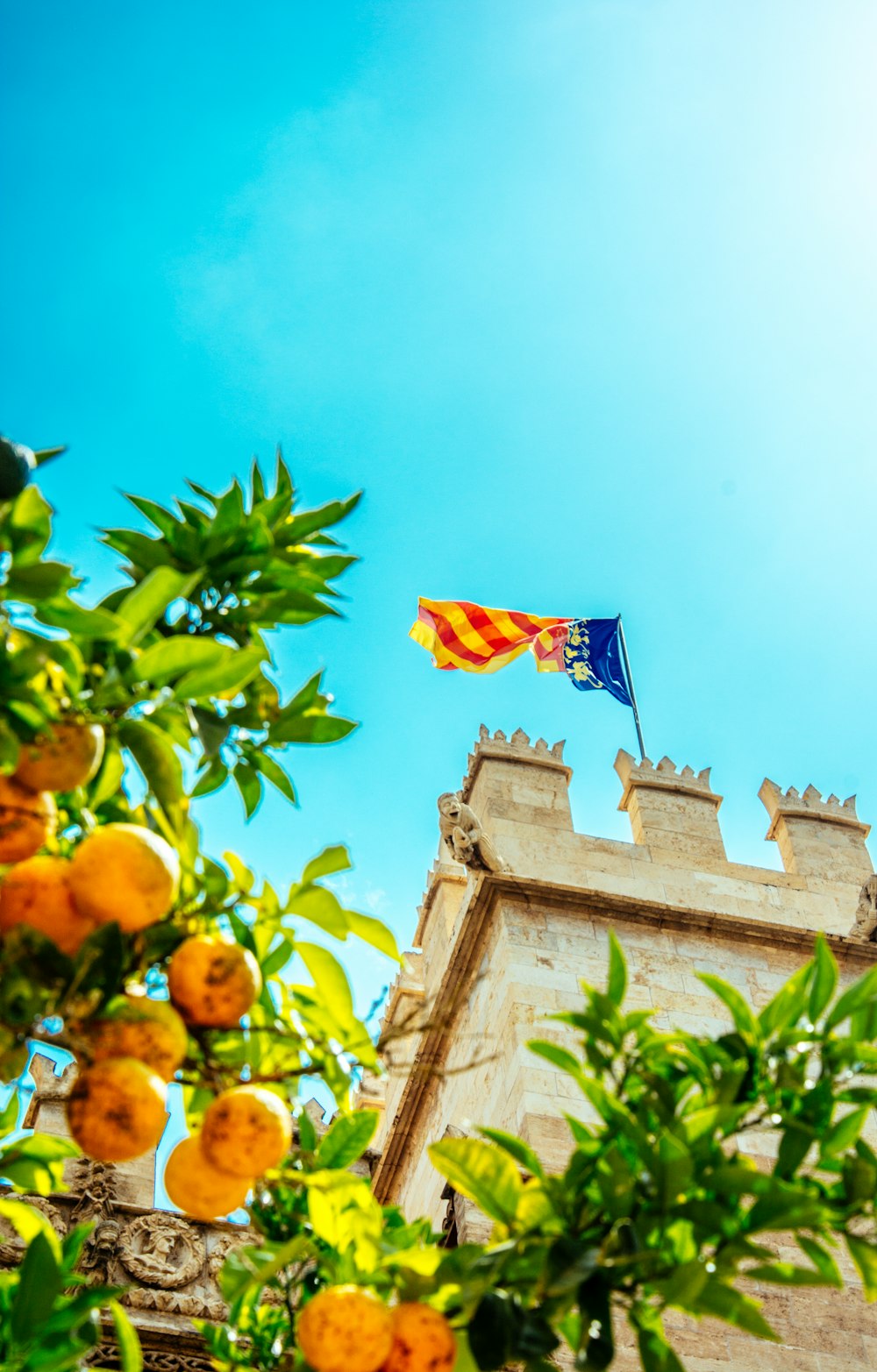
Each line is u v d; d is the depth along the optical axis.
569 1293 4.13
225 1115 3.82
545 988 15.65
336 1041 4.61
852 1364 13.50
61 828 4.56
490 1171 4.31
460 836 16.94
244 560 5.16
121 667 4.12
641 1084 4.66
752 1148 14.58
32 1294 4.78
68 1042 3.71
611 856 17.78
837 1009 4.62
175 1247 12.97
